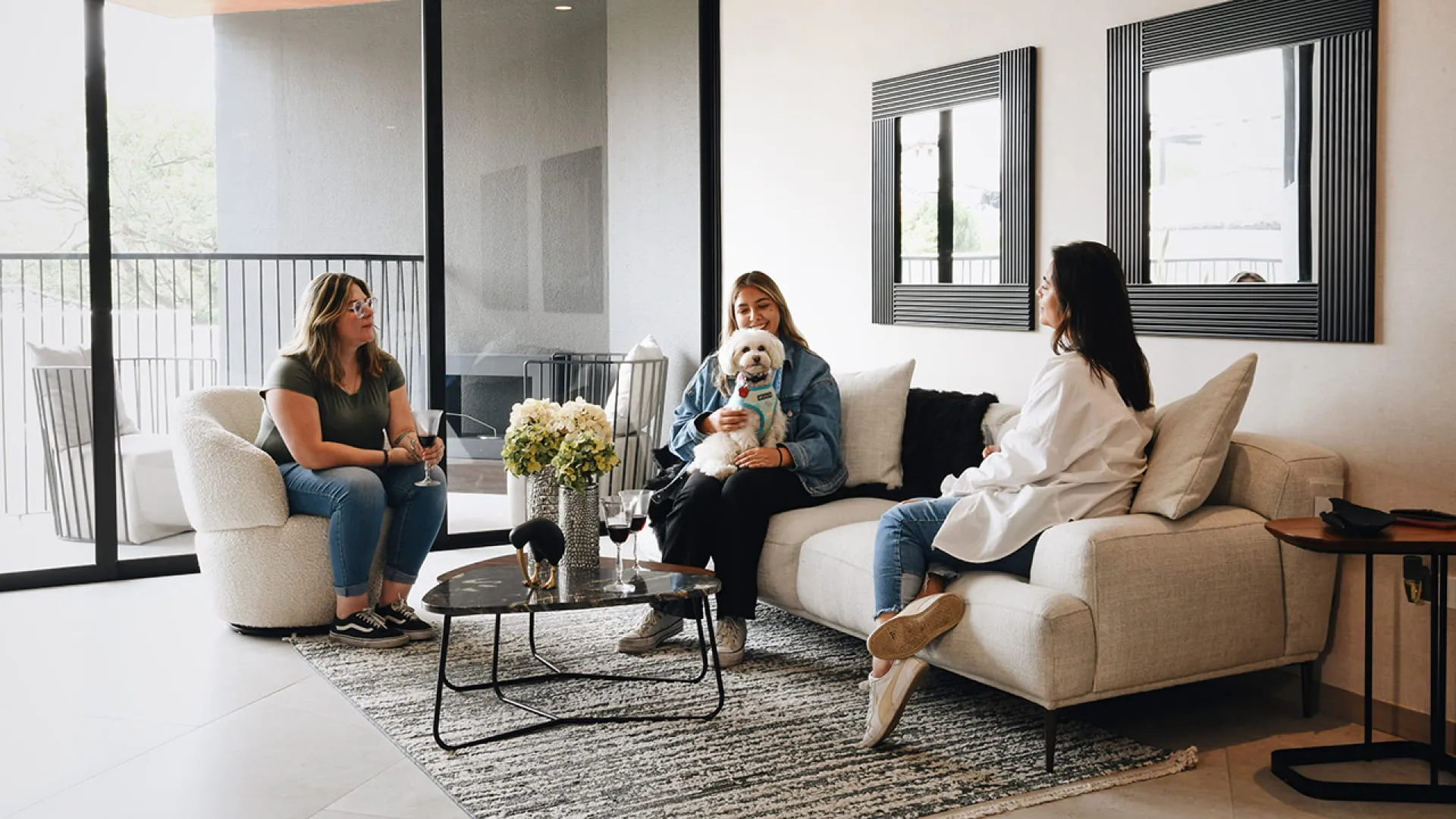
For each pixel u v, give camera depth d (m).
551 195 5.39
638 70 5.50
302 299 3.93
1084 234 3.72
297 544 3.82
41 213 4.59
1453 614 2.83
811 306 5.00
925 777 2.67
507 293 5.34
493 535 5.38
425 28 5.13
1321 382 3.10
